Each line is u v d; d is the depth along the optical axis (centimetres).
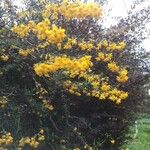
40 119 495
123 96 484
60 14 502
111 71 504
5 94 481
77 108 524
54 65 444
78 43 488
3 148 468
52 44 472
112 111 541
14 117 485
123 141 576
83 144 515
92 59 501
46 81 473
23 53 469
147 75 536
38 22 490
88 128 524
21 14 497
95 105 527
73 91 474
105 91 480
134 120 570
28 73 486
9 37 483
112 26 544
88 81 473
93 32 519
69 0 500
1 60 486
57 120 507
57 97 493
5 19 496
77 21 513
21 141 471
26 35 471
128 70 530
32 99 479
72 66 446
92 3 485
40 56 471
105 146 560
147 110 581
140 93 544
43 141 501
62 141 499
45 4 514
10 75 495
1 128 486
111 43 509
